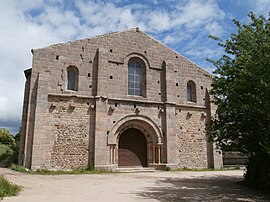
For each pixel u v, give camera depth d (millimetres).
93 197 9125
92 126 19016
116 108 19938
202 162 22125
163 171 19438
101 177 15062
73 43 19891
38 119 17625
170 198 9383
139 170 19391
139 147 20969
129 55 21453
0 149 30094
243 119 11312
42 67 18656
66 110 18594
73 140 18359
